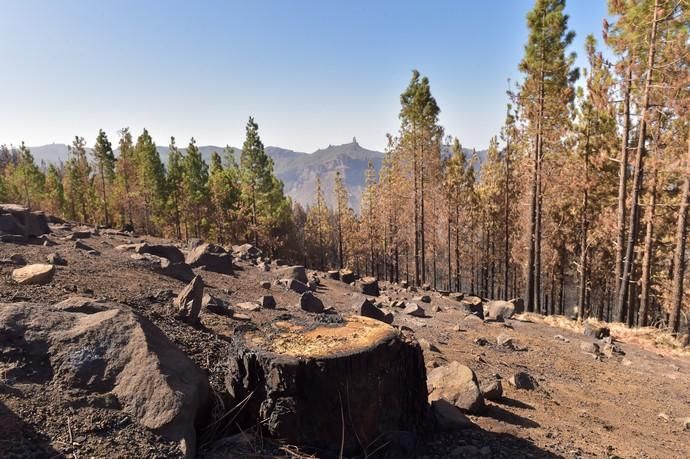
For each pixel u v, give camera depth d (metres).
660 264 24.28
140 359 3.27
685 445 5.61
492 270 38.16
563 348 11.17
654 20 14.14
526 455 4.11
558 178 21.06
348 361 3.42
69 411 2.87
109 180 51.66
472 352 9.09
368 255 50.91
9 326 3.35
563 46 18.66
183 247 17.66
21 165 53.31
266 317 8.12
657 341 14.01
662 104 14.78
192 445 2.96
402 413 3.83
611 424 6.03
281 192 51.25
